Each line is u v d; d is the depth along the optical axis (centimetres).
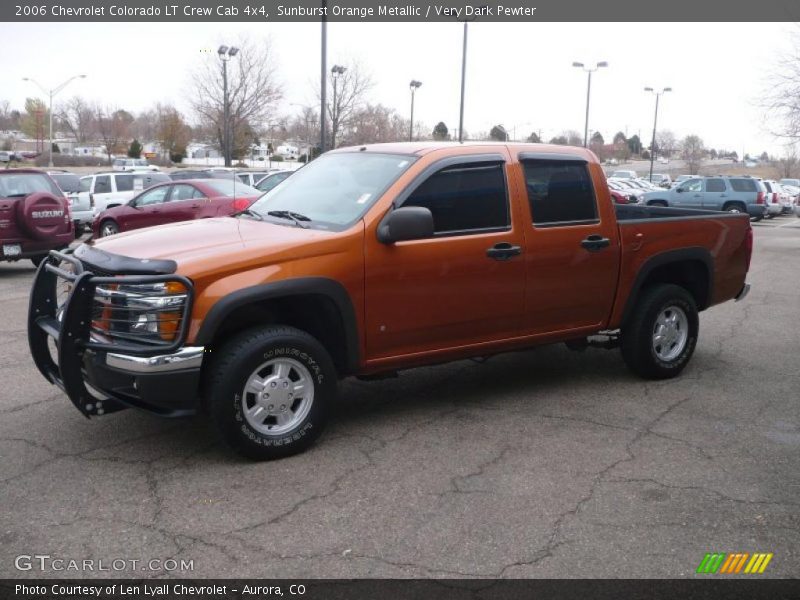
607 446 512
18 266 1448
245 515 411
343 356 510
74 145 7600
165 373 443
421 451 500
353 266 494
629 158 10694
